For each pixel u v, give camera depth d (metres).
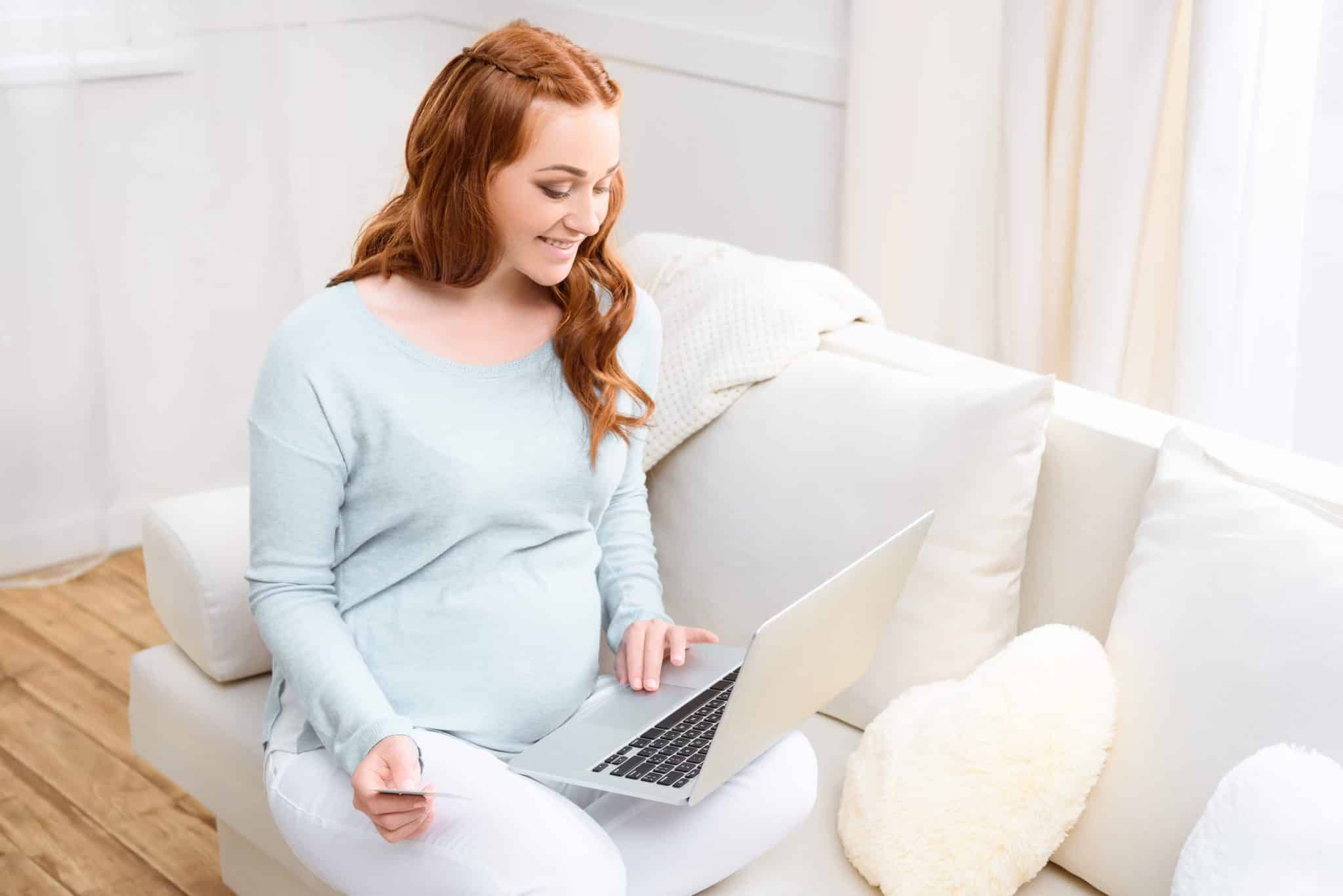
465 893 1.27
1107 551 1.59
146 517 1.81
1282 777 1.19
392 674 1.44
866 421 1.69
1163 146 2.20
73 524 3.01
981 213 2.46
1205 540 1.41
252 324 3.23
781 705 1.32
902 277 2.62
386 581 1.45
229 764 1.67
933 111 2.48
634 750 1.39
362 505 1.44
